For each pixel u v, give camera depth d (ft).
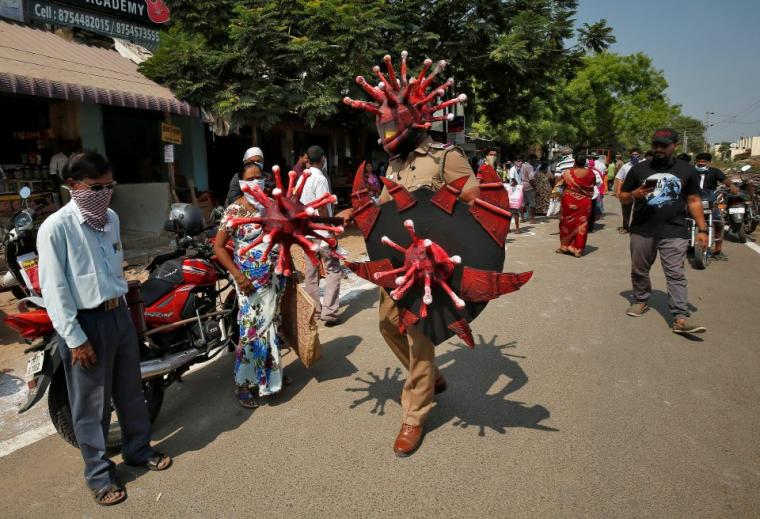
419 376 9.97
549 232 39.32
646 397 11.98
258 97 30.60
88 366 8.67
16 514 8.77
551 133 83.10
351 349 15.52
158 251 29.04
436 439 10.44
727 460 9.48
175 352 11.93
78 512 8.78
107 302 8.94
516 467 9.43
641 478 9.01
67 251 8.39
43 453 10.60
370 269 9.39
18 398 12.99
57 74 24.76
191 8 32.24
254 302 11.80
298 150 47.01
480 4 37.37
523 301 19.98
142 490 9.27
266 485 9.23
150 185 32.42
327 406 12.04
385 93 9.21
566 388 12.52
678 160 16.19
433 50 36.83
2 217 25.16
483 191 8.63
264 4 31.73
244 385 12.06
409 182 9.52
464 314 8.99
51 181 28.73
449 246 8.86
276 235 8.77
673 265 15.96
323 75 32.58
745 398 11.83
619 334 16.16
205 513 8.59
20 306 9.78
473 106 49.42
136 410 9.81
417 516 8.28
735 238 34.47
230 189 20.26
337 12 29.58
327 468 9.63
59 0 29.86
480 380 13.10
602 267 26.20
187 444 10.73
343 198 48.73
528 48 39.27
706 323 17.03
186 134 38.34
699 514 8.12
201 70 30.60
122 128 35.99
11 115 29.96
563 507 8.36
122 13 33.01
